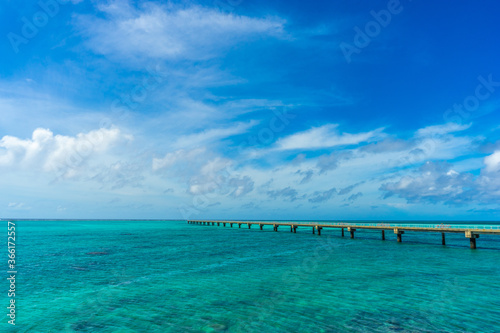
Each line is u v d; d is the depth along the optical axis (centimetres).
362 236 5656
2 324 1198
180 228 9756
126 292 1625
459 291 1609
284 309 1347
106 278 1955
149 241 4591
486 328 1131
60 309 1363
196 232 7262
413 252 3162
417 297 1506
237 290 1652
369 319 1225
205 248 3634
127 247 3728
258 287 1711
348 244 4066
